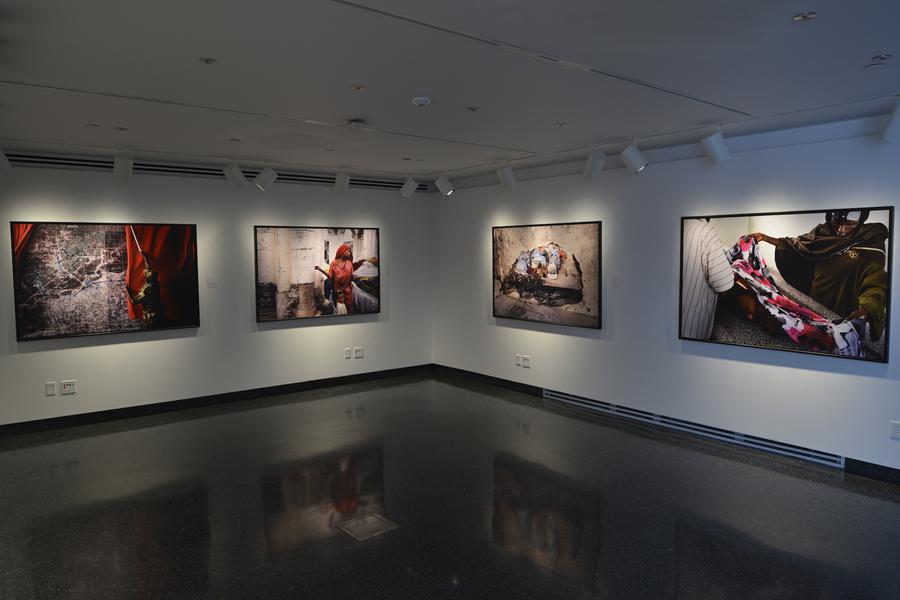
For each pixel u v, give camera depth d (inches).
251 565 123.7
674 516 144.8
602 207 230.7
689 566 122.0
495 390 277.7
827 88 132.9
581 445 198.5
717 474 171.5
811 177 173.6
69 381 223.9
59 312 220.1
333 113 153.1
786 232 179.0
